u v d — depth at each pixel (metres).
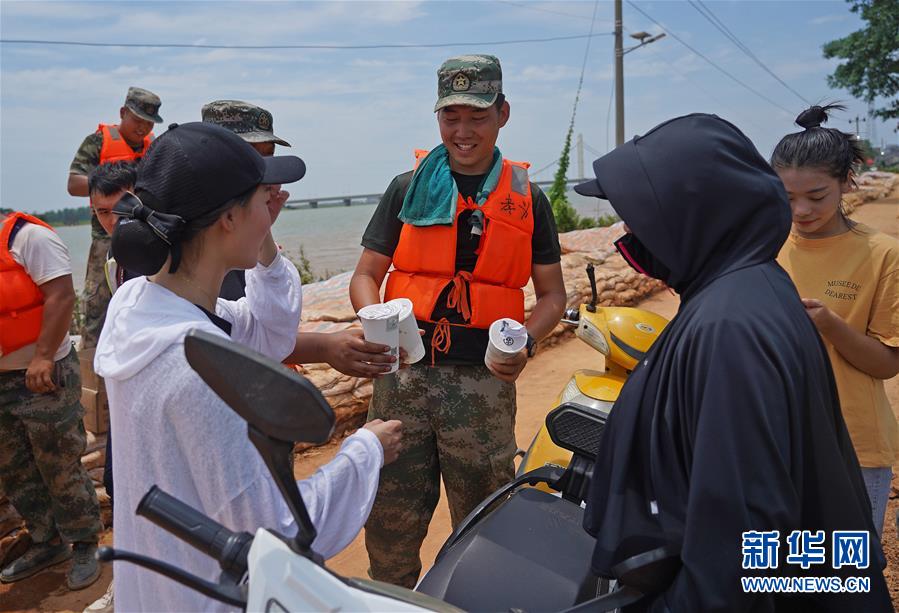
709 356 1.42
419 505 3.05
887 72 40.84
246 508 1.48
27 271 3.50
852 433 2.52
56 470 3.67
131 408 1.52
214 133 1.64
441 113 2.88
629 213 1.60
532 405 6.12
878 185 29.59
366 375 2.55
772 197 1.53
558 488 2.39
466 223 2.95
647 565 1.52
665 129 1.63
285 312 2.26
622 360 3.42
